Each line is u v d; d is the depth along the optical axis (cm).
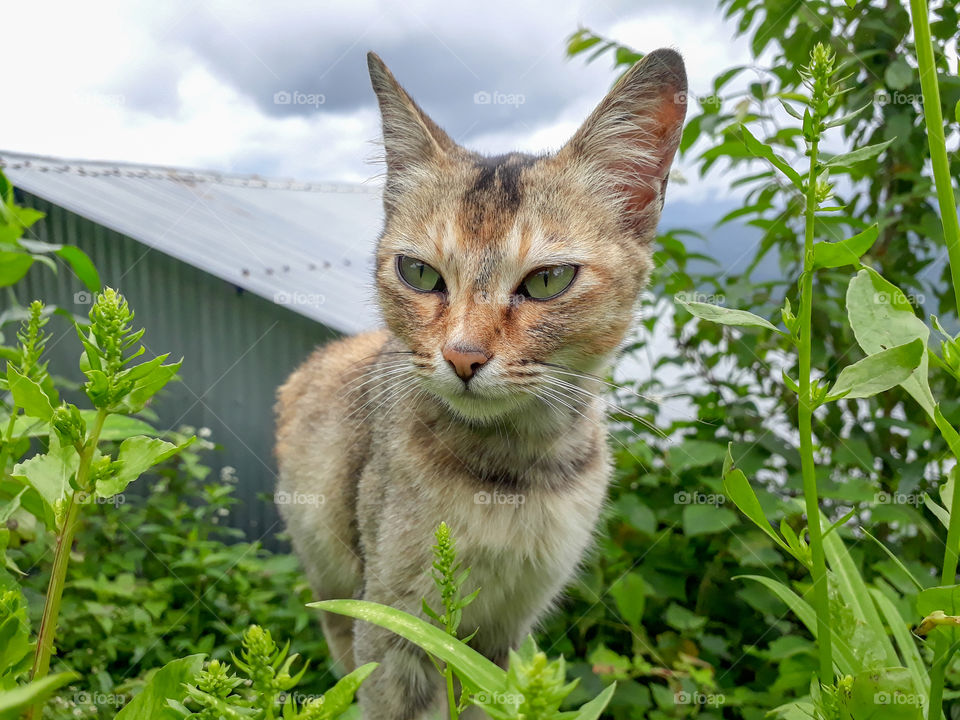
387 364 25
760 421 34
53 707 24
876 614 17
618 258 23
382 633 24
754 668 30
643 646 28
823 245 13
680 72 23
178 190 50
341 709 11
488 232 22
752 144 13
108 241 41
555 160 24
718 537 32
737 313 13
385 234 25
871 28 30
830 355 32
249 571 37
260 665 10
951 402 29
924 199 32
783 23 31
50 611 11
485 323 21
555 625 32
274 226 48
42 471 12
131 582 33
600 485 26
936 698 14
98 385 11
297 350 44
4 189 12
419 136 25
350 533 29
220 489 40
